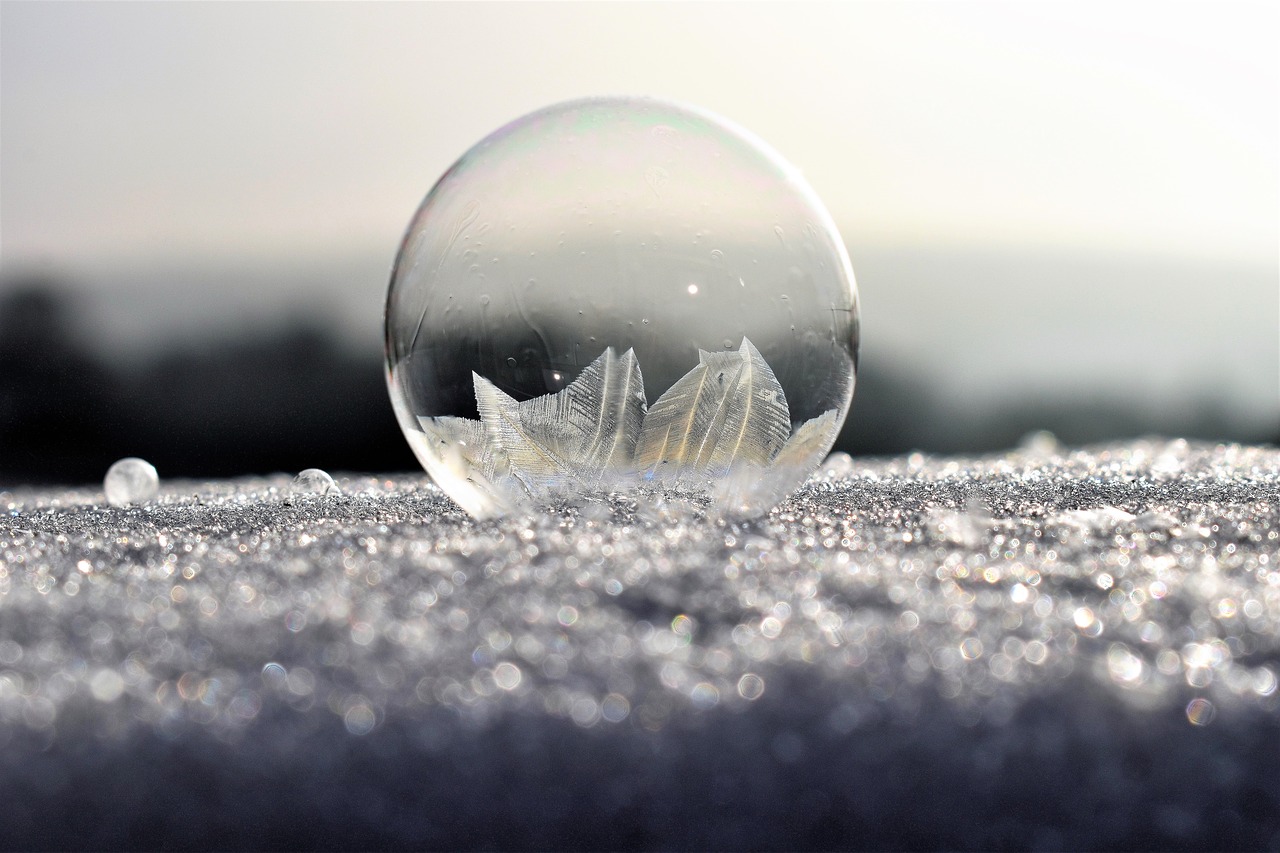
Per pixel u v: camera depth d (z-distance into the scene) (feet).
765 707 0.70
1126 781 0.69
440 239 0.91
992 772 0.69
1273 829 0.67
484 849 0.66
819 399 0.91
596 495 0.90
